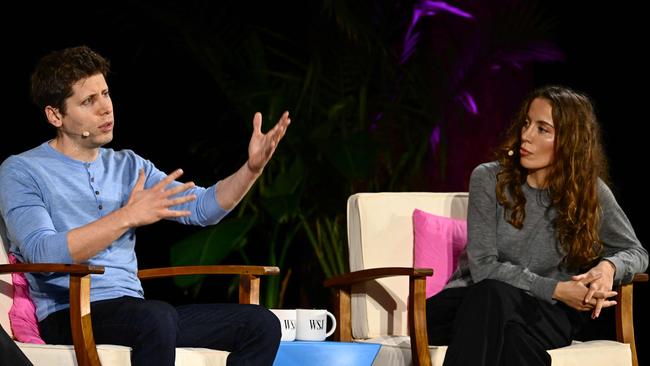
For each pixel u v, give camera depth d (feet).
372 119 33.86
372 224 22.44
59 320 18.19
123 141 35.99
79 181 18.85
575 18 34.78
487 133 34.58
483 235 20.61
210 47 32.78
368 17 34.53
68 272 16.56
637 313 33.14
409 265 22.47
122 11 34.58
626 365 20.62
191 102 36.63
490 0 34.19
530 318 19.26
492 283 18.97
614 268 20.04
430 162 34.47
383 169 34.19
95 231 16.72
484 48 33.94
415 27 35.24
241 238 30.42
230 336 18.24
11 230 18.10
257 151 18.95
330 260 32.45
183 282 28.96
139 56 35.91
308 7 36.42
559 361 19.42
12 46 33.86
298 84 33.12
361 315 21.89
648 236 32.91
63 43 34.78
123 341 17.15
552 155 20.52
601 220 20.97
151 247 36.91
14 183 18.26
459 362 18.26
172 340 16.89
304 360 19.60
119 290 18.60
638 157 33.17
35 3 34.27
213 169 36.58
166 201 16.67
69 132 18.76
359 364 19.70
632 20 33.55
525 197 20.86
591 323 32.81
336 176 32.22
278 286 32.40
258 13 36.81
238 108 32.71
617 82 33.83
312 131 31.22
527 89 35.27
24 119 33.81
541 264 20.72
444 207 23.26
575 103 20.63
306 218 33.01
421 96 33.86
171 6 32.53
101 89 18.70
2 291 18.43
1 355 15.76
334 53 33.73
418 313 19.12
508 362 18.53
